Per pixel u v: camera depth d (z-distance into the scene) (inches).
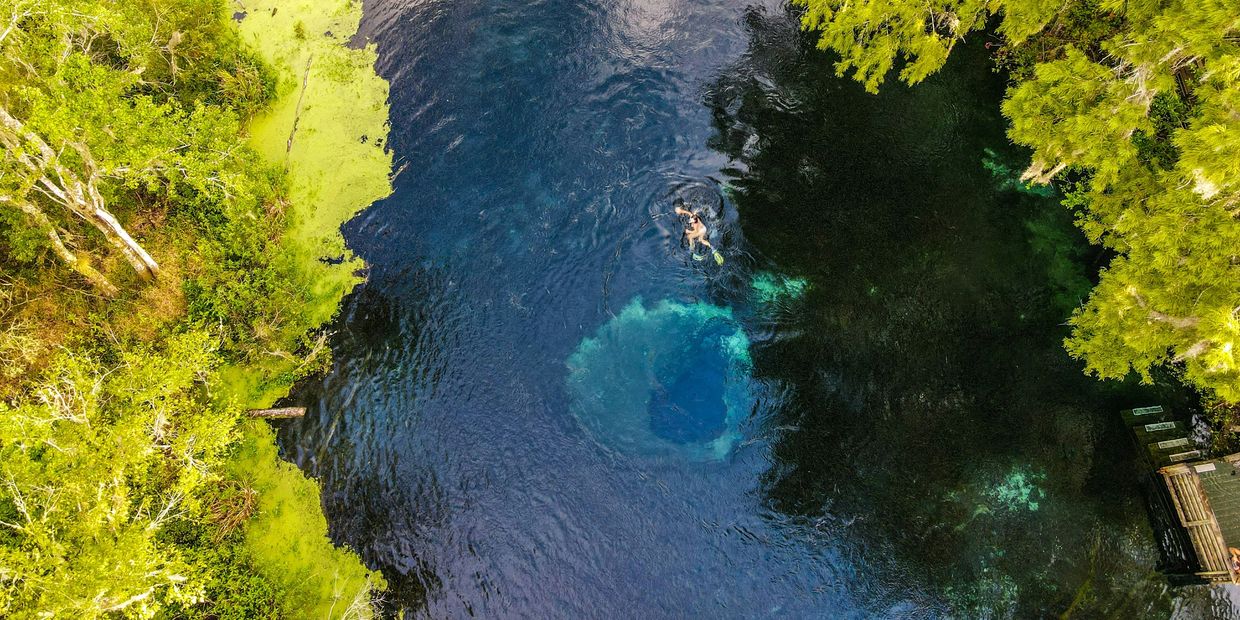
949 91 1402.6
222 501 1095.6
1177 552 1047.6
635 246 1312.7
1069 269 1234.6
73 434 910.4
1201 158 818.2
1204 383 932.6
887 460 1144.2
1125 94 982.4
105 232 1110.4
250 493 1111.0
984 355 1192.8
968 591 1069.1
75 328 1135.6
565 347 1250.0
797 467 1152.8
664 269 1296.8
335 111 1432.1
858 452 1153.4
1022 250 1256.8
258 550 1087.6
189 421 1031.0
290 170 1373.0
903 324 1224.2
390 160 1390.3
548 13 1525.6
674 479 1159.0
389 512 1138.7
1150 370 1154.0
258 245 1257.4
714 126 1403.8
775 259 1288.1
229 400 1162.6
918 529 1101.7
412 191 1362.0
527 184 1363.2
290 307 1235.9
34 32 1053.8
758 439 1173.1
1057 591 1059.3
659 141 1393.9
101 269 1191.6
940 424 1158.3
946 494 1115.9
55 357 1065.5
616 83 1450.5
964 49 1435.8
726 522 1132.5
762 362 1220.5
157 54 1290.6
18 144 945.5
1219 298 868.0
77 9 1030.4
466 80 1461.6
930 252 1268.5
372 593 1083.9
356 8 1544.0
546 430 1195.9
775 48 1477.6
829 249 1285.7
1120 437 1128.2
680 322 1258.6
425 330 1259.2
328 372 1225.4
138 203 1269.7
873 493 1128.2
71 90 960.3
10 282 1133.1
